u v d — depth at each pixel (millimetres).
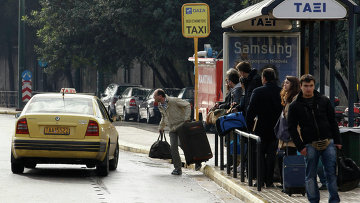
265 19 27469
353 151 19516
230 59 27875
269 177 19125
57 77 108438
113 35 63719
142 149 35188
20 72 76062
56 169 25906
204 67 46250
